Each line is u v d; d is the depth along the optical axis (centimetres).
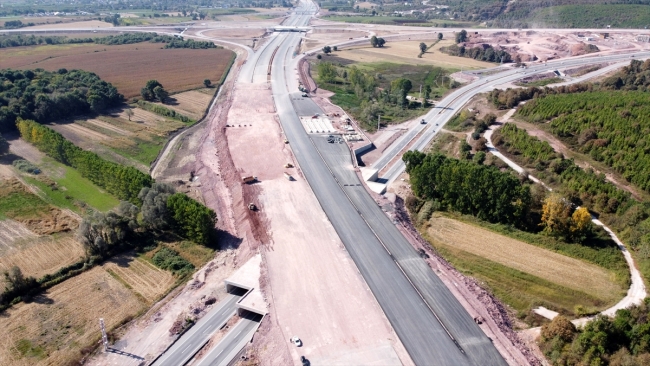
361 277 8775
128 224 10281
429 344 7331
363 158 14338
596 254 9481
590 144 13662
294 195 11725
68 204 12000
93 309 8469
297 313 7931
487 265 9419
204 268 9506
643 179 11706
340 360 7038
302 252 9494
